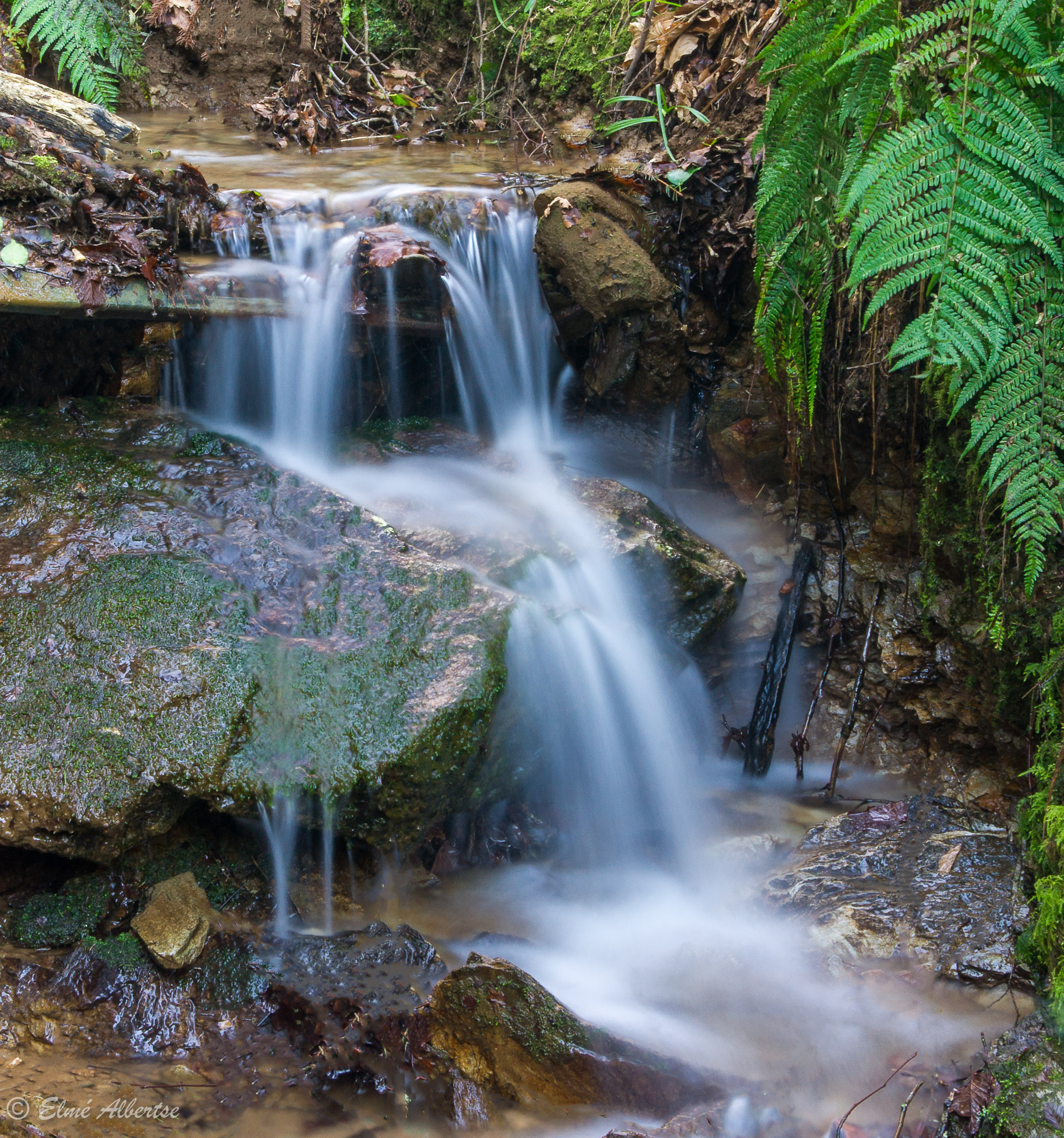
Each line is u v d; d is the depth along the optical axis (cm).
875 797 351
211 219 357
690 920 294
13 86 389
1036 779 285
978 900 260
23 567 280
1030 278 235
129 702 258
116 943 249
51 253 306
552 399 425
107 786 247
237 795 254
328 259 367
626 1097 223
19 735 252
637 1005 254
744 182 390
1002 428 236
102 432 333
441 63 595
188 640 270
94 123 411
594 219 380
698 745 373
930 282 271
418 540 323
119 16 526
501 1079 230
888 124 261
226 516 307
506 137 564
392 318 372
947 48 233
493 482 362
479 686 277
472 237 387
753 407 395
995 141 227
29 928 253
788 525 396
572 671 311
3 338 322
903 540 362
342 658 277
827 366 352
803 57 258
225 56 561
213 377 372
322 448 374
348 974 250
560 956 276
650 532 353
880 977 246
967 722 341
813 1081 226
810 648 385
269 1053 232
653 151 480
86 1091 216
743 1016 246
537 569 319
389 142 547
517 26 565
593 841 329
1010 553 293
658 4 495
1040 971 236
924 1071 222
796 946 264
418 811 275
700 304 402
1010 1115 200
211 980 245
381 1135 214
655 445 423
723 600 363
